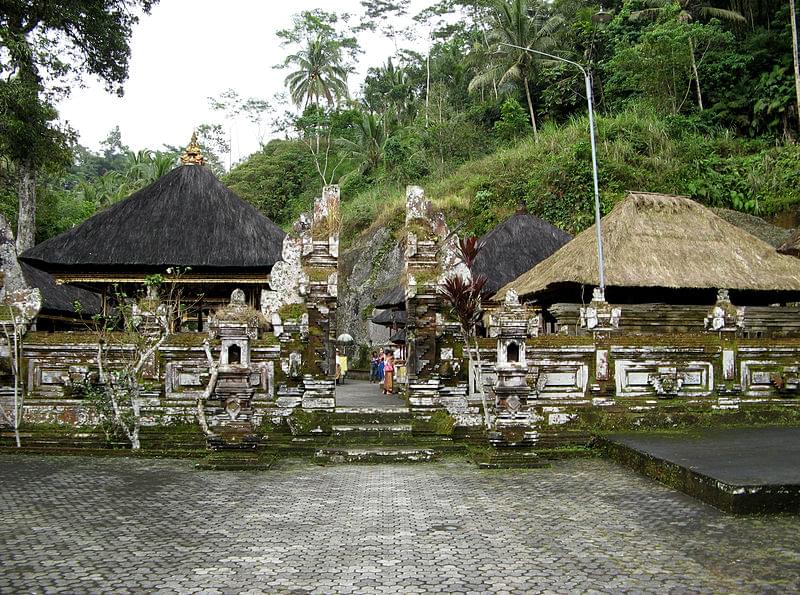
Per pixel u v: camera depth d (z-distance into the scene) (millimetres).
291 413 11141
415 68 55750
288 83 57000
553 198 31625
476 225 33312
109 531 6070
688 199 16969
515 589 4602
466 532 6086
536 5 43375
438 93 49750
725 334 12086
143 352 10977
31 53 22297
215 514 6742
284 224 51344
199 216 17422
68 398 11031
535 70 42781
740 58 34469
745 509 6668
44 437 10648
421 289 11867
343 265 37969
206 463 9555
